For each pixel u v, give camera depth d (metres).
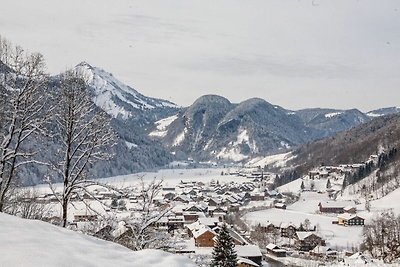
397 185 174.25
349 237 116.56
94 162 21.39
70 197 20.91
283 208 167.38
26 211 24.94
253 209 163.62
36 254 8.78
